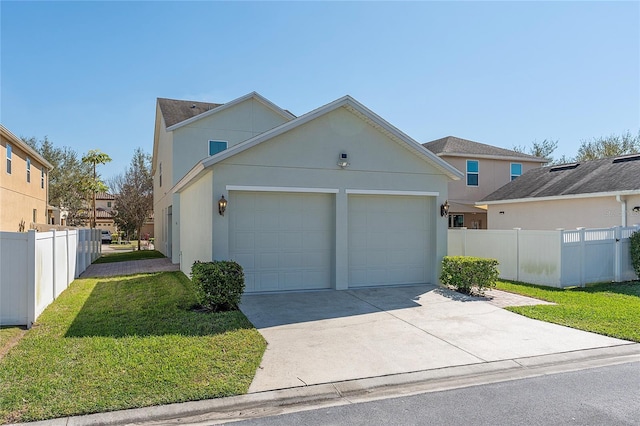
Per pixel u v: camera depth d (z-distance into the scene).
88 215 44.34
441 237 11.39
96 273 15.07
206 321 7.27
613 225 15.62
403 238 11.29
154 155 29.14
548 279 11.59
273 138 9.80
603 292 10.59
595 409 4.29
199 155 18.89
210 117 19.08
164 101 22.77
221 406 4.28
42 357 5.41
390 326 7.31
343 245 10.41
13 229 19.83
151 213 38.66
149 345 5.93
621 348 6.27
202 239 10.70
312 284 10.39
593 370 5.50
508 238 12.83
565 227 17.52
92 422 3.89
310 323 7.44
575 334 6.92
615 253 12.35
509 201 19.84
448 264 10.66
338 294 9.90
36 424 3.81
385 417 4.14
